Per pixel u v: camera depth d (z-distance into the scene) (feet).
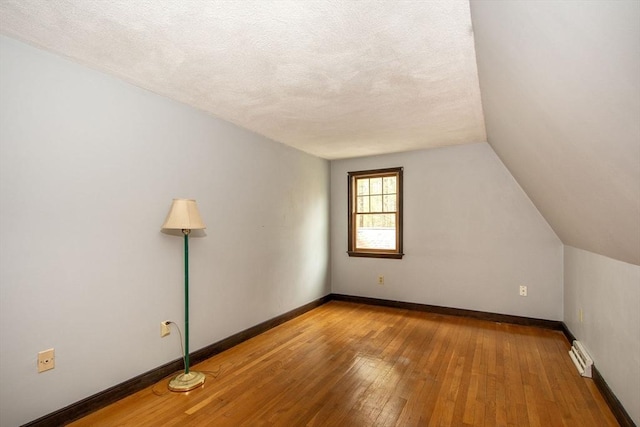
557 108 4.57
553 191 7.95
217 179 10.12
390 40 5.90
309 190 15.07
